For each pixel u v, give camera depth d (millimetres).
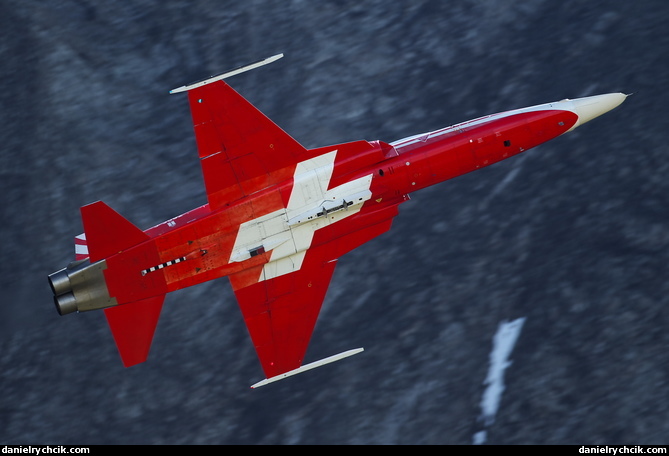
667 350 156125
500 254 170000
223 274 132875
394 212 134750
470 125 135375
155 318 133125
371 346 165125
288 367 138750
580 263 166750
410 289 169000
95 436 166500
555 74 185250
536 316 163375
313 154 130750
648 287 162375
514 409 155875
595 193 172875
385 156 132500
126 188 184125
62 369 172875
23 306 178000
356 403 161125
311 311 137375
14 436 168000
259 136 128125
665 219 167875
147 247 130000
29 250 181750
